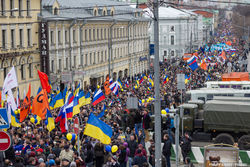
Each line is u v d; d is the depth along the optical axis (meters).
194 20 131.62
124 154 19.33
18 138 20.67
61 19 54.75
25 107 25.70
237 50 119.94
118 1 93.31
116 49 76.19
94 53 67.56
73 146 20.61
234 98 27.28
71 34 59.16
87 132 18.62
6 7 44.53
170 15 121.12
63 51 56.91
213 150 17.08
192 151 22.22
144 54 93.00
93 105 33.94
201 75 64.25
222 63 79.62
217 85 40.91
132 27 84.19
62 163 16.23
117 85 40.44
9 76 25.16
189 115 25.36
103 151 19.75
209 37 177.25
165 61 98.12
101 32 70.06
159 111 16.14
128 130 23.73
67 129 23.69
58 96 27.86
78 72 39.44
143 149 20.00
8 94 24.22
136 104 27.70
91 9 67.12
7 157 18.05
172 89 48.94
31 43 49.69
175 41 121.00
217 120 24.50
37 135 20.53
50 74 53.09
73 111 23.88
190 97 35.09
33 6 49.88
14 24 46.00
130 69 83.69
